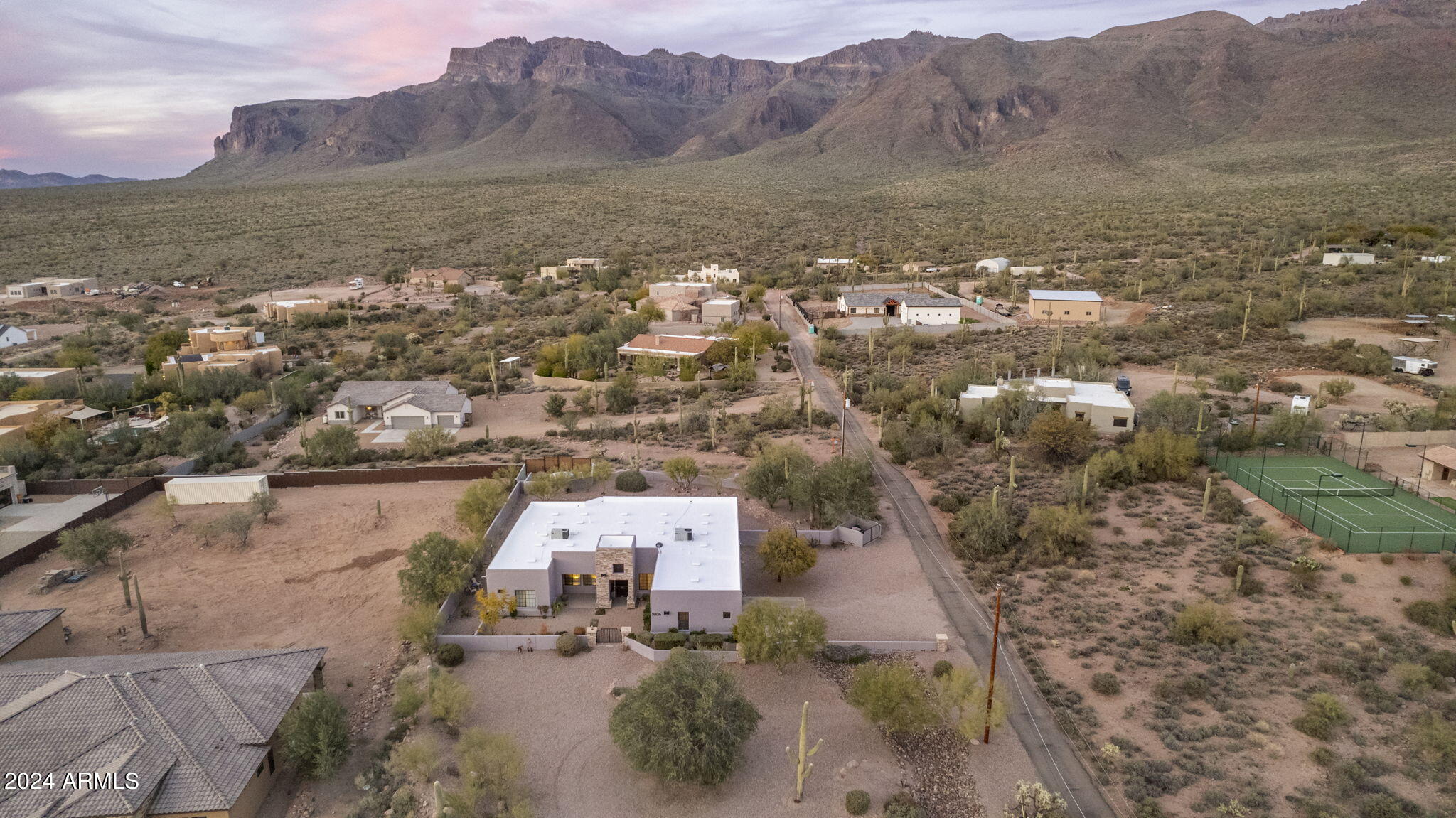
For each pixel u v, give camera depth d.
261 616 48.06
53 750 30.84
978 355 104.81
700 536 51.38
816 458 71.75
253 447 81.56
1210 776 32.88
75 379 103.94
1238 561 48.50
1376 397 80.75
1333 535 50.12
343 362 116.69
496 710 38.84
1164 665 40.56
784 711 38.69
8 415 83.19
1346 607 43.53
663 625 44.78
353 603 49.69
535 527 52.84
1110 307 124.44
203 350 116.06
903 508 62.12
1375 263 130.75
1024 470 67.25
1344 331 101.88
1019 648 42.97
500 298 171.75
